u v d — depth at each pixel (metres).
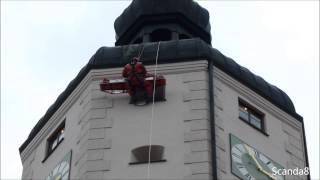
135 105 39.97
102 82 40.03
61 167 40.06
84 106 40.91
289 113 42.84
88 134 39.31
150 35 45.19
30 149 43.69
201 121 38.91
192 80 40.50
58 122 42.47
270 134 41.22
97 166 38.03
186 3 46.09
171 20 45.56
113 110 39.97
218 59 41.62
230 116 40.12
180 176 37.06
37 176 41.72
